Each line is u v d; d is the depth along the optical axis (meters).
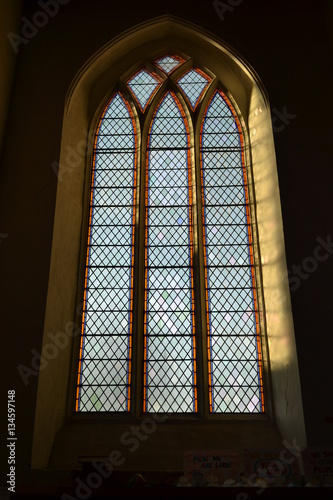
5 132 6.64
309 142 6.47
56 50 7.29
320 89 6.84
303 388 5.18
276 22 7.42
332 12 7.11
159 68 7.78
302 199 6.11
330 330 5.44
